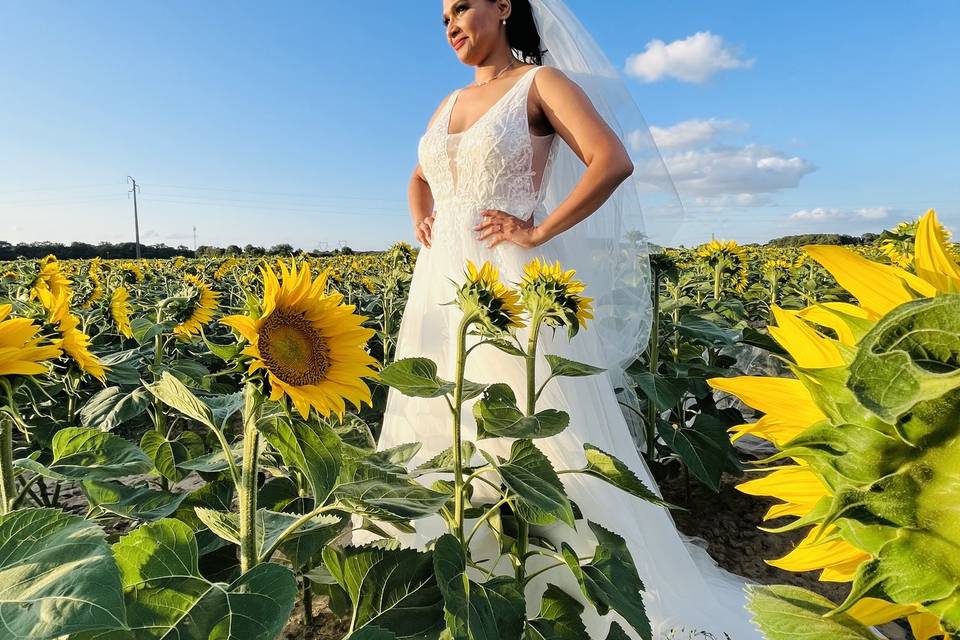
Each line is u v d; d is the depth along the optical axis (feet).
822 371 1.07
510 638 3.88
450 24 8.27
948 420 0.95
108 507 4.50
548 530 6.08
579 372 5.00
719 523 9.86
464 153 7.35
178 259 48.85
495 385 4.66
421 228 8.14
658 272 9.80
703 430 9.09
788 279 22.38
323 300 3.79
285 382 3.47
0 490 3.78
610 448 7.02
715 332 10.10
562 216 6.89
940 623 0.95
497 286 4.46
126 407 7.82
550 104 7.41
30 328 3.29
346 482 3.92
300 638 6.57
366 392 3.82
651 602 6.26
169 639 2.84
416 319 7.54
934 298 0.92
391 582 4.04
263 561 3.60
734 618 6.54
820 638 1.23
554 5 9.16
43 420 7.89
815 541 1.12
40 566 2.35
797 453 1.08
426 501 3.79
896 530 0.98
